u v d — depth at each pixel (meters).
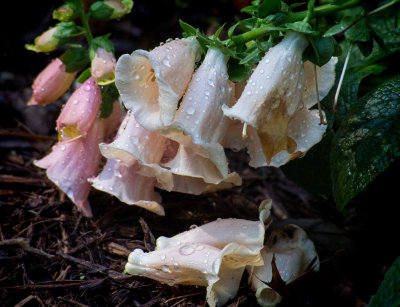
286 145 0.27
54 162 0.32
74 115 0.30
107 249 0.31
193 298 0.29
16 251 0.31
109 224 0.33
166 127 0.26
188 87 0.27
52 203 0.33
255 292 0.29
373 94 0.29
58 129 0.31
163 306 0.29
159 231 0.32
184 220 0.33
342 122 0.29
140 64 0.26
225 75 0.27
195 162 0.27
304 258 0.30
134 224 0.33
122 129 0.29
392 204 0.33
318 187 0.32
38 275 0.30
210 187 0.31
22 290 0.29
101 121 0.32
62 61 0.32
